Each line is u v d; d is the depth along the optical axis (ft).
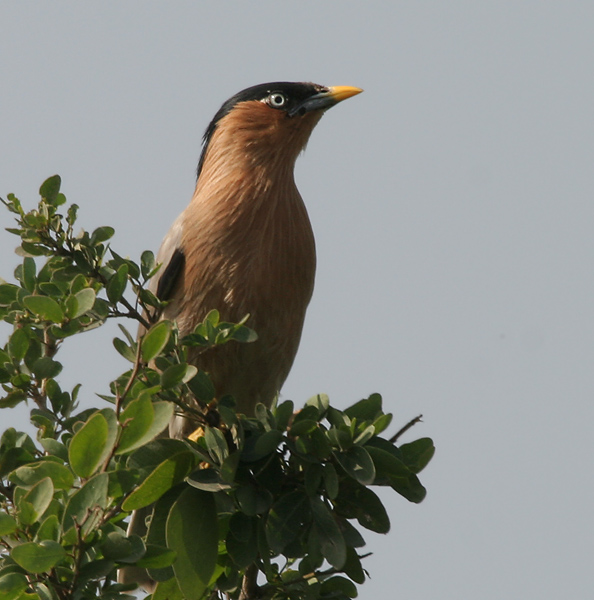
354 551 23.98
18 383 26.94
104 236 26.23
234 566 23.68
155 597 23.68
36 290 28.12
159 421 20.57
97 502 19.85
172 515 22.15
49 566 19.38
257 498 23.00
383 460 23.31
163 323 21.65
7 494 24.61
